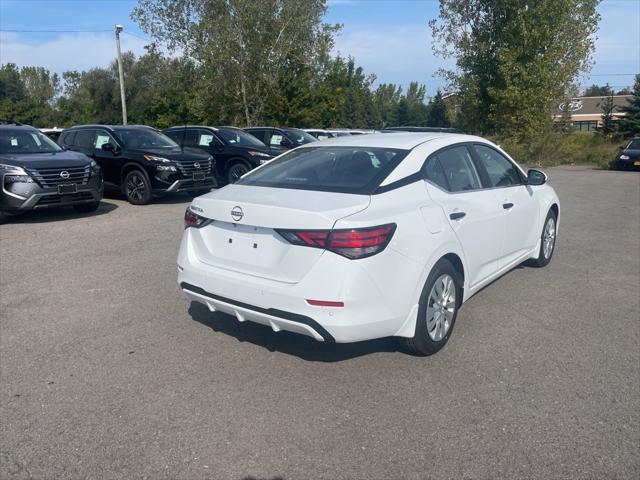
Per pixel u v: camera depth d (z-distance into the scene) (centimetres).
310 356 447
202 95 3275
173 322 516
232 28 3086
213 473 305
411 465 311
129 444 331
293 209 387
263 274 402
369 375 416
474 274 503
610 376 416
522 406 373
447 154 501
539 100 2895
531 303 575
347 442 332
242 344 469
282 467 310
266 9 3053
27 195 954
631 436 339
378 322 389
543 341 479
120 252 774
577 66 2930
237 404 375
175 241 841
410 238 404
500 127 3100
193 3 3153
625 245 848
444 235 438
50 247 805
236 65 3141
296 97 3494
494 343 474
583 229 982
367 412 365
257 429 346
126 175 1221
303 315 379
